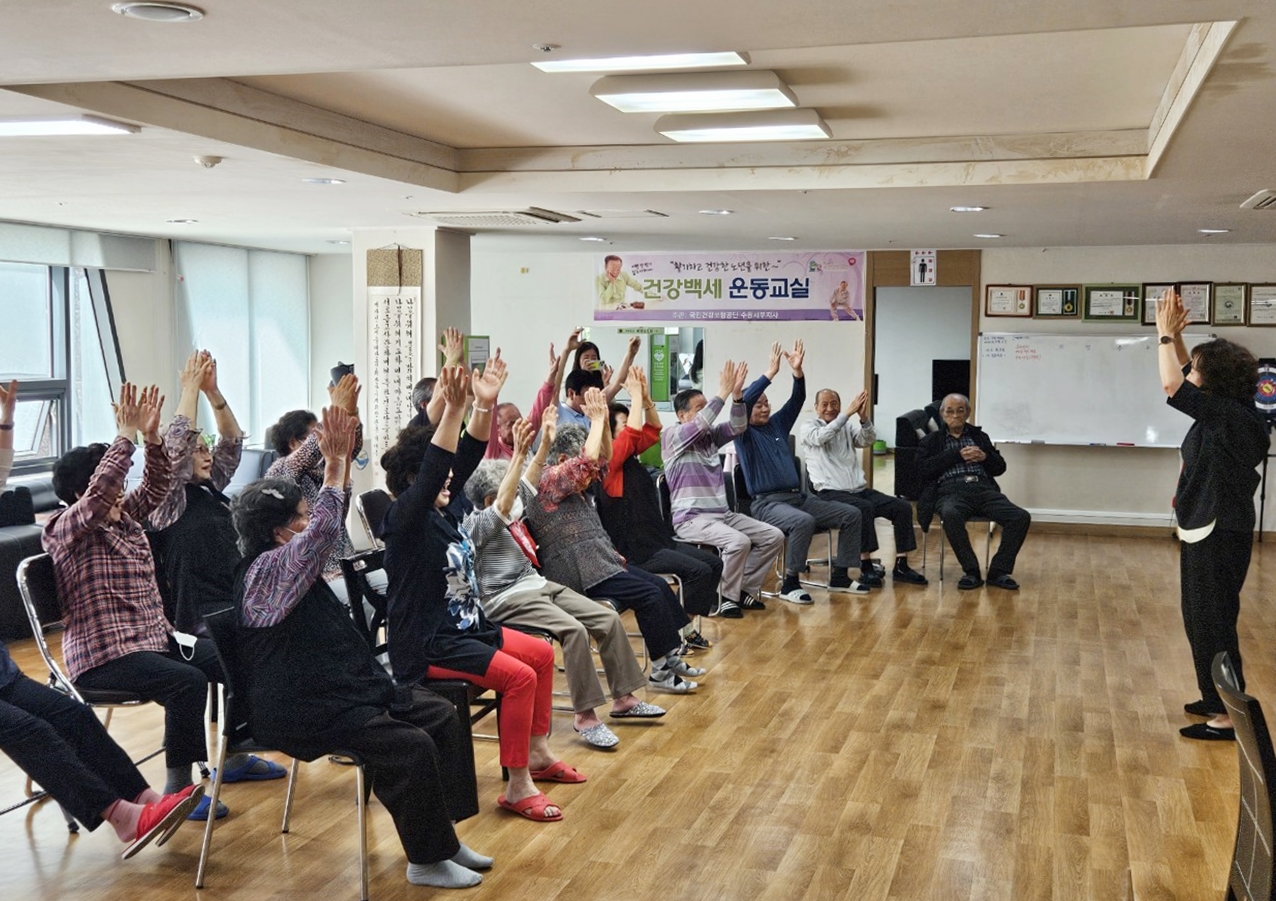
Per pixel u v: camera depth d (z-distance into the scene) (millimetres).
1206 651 4918
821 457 8250
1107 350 10031
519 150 6617
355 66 3555
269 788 4336
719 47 3342
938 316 15477
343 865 3676
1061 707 5312
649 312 11000
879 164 6289
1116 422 10039
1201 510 4871
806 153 6363
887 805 4160
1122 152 5961
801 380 7797
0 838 3900
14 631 6508
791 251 10641
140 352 9672
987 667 5980
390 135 6004
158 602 4062
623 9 2941
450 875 3512
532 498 5055
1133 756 4664
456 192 6699
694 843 3838
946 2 2861
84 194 6652
